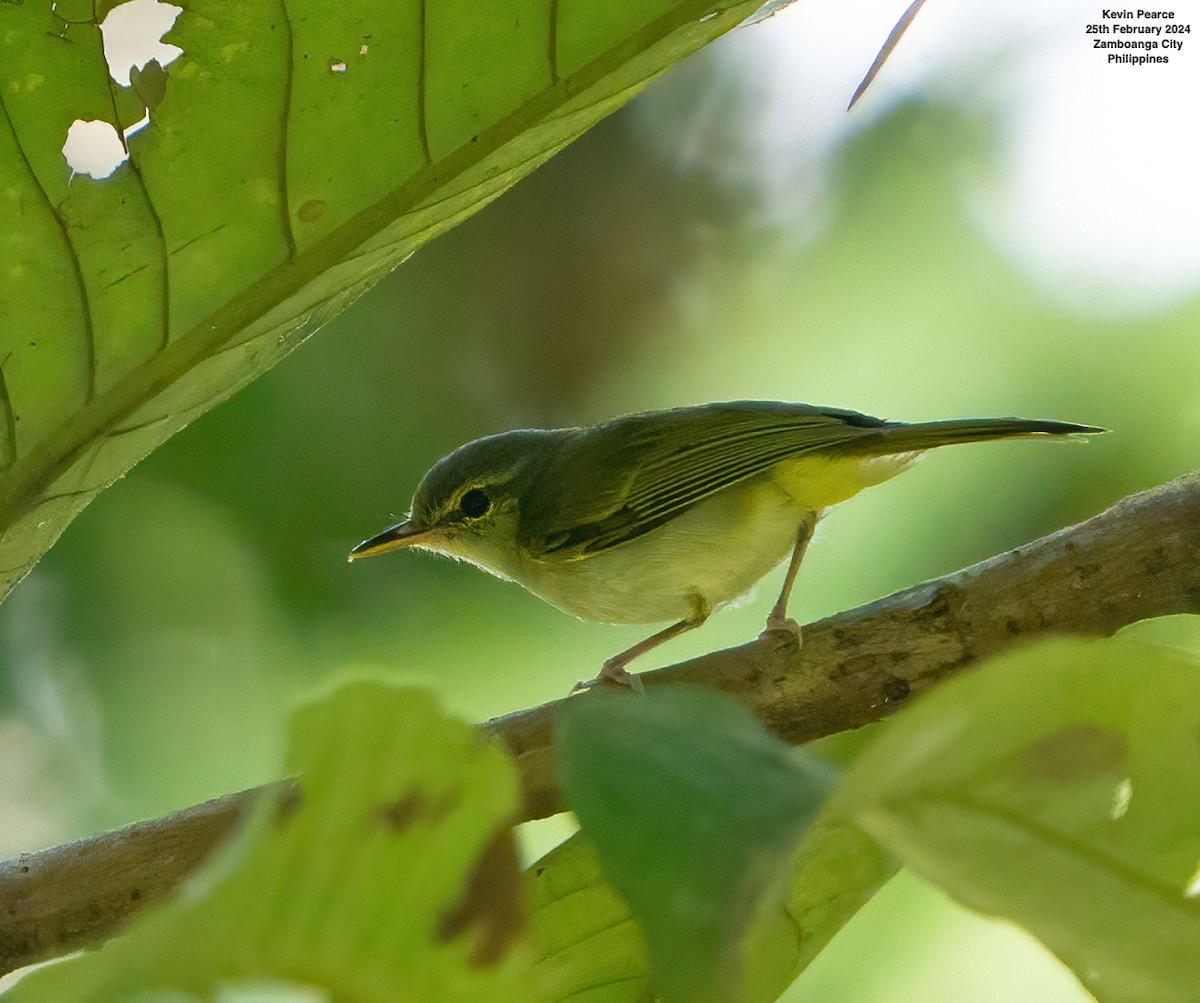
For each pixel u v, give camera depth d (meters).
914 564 3.17
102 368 2.75
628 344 3.23
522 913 1.29
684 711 1.31
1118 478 3.17
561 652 3.20
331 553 3.20
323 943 1.21
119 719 3.19
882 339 3.19
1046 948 1.36
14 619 3.20
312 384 3.21
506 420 3.22
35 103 2.65
